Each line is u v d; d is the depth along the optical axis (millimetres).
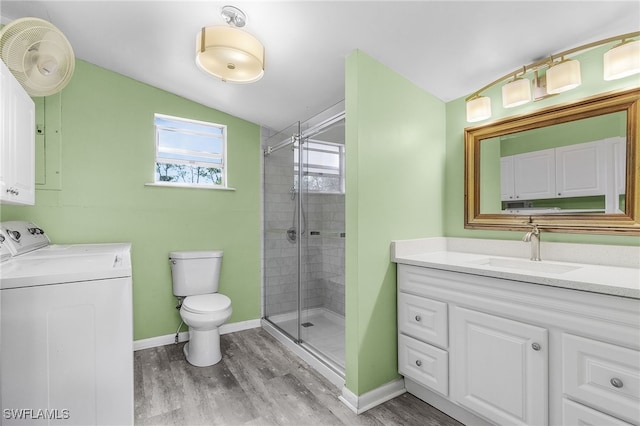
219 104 2793
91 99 2379
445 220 2277
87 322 1200
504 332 1391
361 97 1747
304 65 2045
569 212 1672
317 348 2410
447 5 1394
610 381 1102
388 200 1890
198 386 1976
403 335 1864
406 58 1813
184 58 2156
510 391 1365
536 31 1495
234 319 2998
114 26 1904
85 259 1541
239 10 1581
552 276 1260
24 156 1600
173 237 2695
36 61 1623
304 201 2699
